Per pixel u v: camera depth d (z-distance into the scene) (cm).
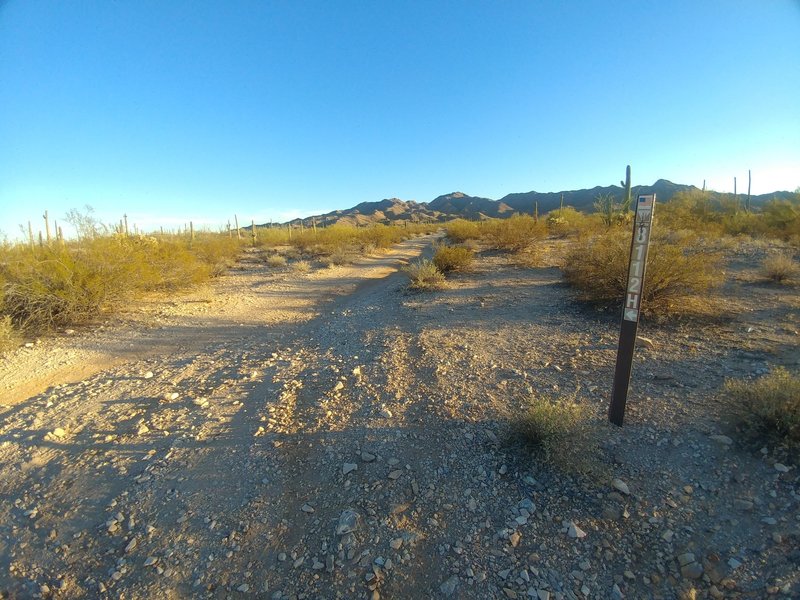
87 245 1052
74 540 298
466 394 478
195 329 923
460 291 1141
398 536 283
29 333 870
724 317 689
